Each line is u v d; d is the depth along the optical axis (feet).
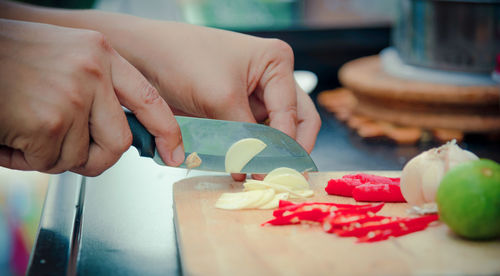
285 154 1.87
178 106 1.95
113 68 1.65
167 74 1.90
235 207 1.70
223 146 1.86
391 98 2.49
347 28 3.37
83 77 1.57
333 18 3.70
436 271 1.41
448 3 2.46
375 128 2.51
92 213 1.75
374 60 3.05
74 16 2.02
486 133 2.42
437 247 1.49
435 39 2.55
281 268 1.43
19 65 1.54
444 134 2.42
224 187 1.85
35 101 1.53
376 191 1.74
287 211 1.61
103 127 1.65
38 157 1.59
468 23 2.47
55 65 1.55
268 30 3.31
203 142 1.86
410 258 1.46
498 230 1.48
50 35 1.58
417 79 2.59
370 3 3.67
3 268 2.37
